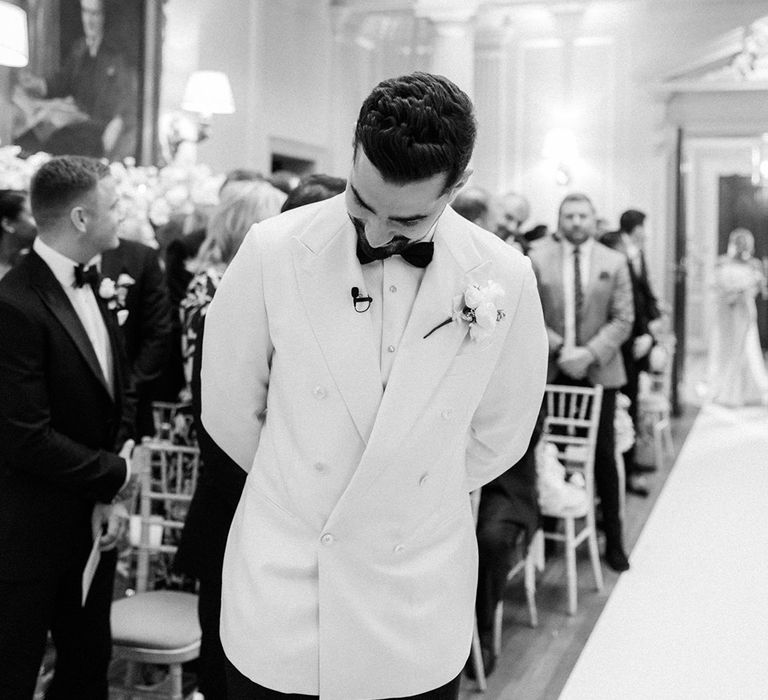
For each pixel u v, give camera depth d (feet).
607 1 31.71
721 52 31.42
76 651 9.00
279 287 5.27
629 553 17.75
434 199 4.68
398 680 5.45
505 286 5.42
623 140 33.04
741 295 34.68
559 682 12.25
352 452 5.28
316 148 31.12
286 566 5.38
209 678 8.37
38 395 8.08
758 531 19.08
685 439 28.60
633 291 18.38
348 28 32.53
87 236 8.62
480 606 12.24
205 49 24.58
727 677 12.41
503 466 6.04
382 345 5.23
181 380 13.30
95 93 20.40
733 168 47.32
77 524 8.48
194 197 15.60
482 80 34.12
